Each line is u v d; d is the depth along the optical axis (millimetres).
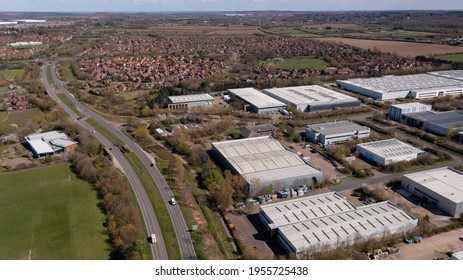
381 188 125938
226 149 152500
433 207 117625
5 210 115500
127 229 97125
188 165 148625
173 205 117625
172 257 93438
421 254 94812
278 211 108688
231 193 117500
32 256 93750
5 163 150125
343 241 95062
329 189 129750
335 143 170375
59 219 110250
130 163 149500
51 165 148000
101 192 124438
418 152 151875
